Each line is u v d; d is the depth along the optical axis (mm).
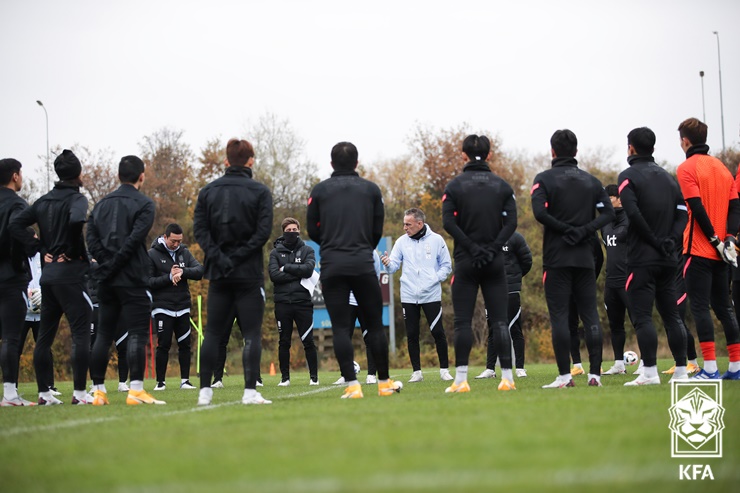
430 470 13922
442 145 150500
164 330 45531
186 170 148250
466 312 30328
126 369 46562
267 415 22531
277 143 145625
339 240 28344
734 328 30906
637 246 30141
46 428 21812
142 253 29781
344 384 44875
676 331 30469
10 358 31766
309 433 18469
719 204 30734
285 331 46062
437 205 145625
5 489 14117
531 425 18469
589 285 30844
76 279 30469
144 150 148500
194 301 119812
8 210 31453
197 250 130875
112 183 133750
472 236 29781
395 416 21094
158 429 20391
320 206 28703
